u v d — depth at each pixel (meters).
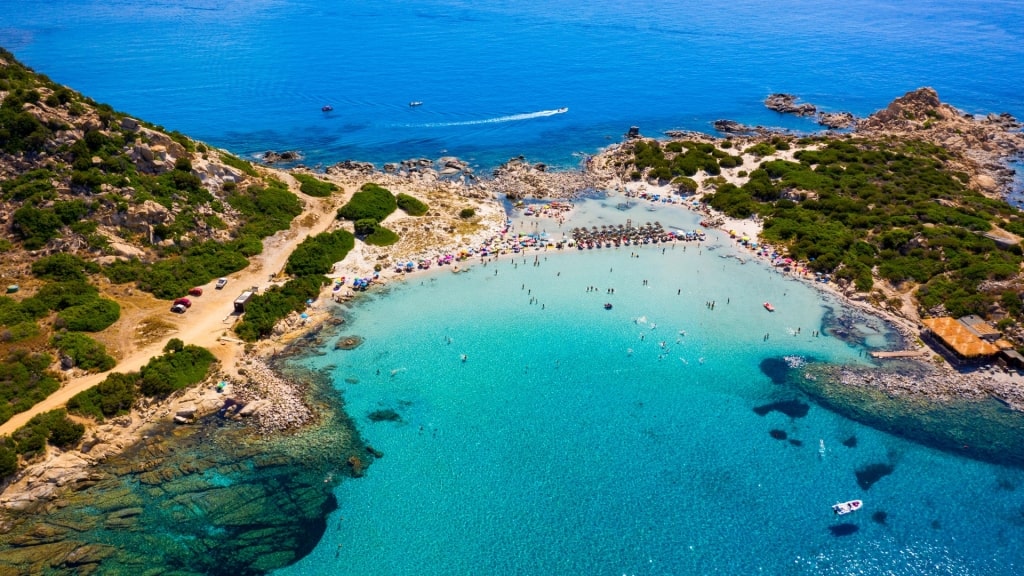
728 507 65.44
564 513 64.44
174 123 193.25
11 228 92.44
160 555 58.56
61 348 76.62
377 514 63.62
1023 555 60.81
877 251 111.88
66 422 67.12
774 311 98.19
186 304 90.88
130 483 65.50
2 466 61.41
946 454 72.19
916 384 82.19
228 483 66.06
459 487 66.94
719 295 102.69
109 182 100.88
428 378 82.69
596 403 79.25
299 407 76.06
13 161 98.56
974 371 84.25
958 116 198.50
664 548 61.03
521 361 86.44
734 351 88.94
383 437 73.00
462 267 110.06
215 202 111.06
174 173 108.69
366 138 188.50
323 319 94.00
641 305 99.50
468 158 174.38
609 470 69.50
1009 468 70.50
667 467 70.06
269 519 62.56
